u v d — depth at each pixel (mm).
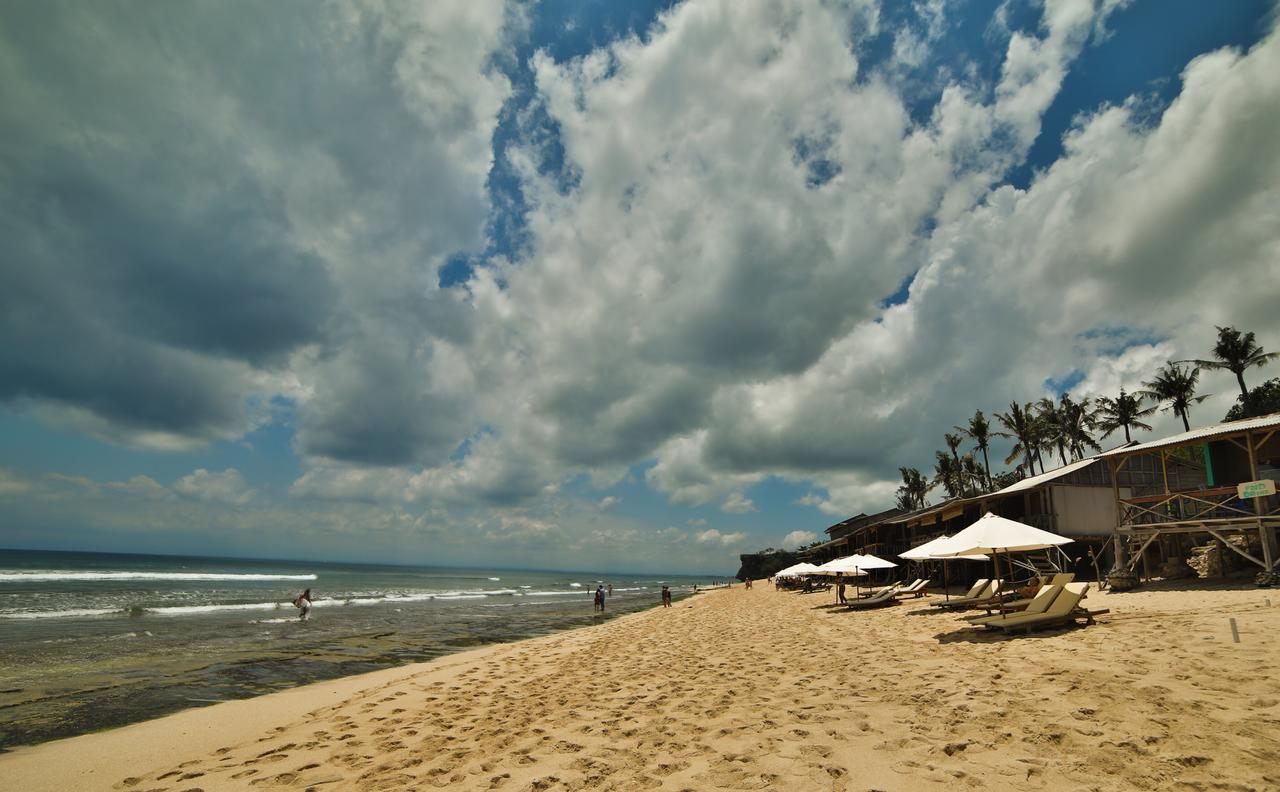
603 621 28047
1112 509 23281
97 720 9242
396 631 22844
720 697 8008
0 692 11445
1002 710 5938
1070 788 4086
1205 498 16594
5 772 6562
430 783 5414
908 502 66438
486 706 8852
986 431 43062
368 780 5633
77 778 6316
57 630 21203
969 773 4520
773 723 6410
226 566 127750
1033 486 23125
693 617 24344
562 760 5789
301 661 15211
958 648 10008
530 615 31844
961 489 49281
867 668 9094
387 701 9648
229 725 8523
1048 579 16078
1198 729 4824
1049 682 6777
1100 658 7703
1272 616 9117
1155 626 9445
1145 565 16828
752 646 13180
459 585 82812
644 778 5070
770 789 4586
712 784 4801
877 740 5492
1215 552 16312
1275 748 4328
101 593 38719
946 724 5730
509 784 5219
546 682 10633
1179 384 38188
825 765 4980
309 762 6391
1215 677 6172
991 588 16688
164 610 29328
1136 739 4762
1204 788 3869
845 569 21391
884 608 19422
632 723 7016
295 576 83938
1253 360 35281
